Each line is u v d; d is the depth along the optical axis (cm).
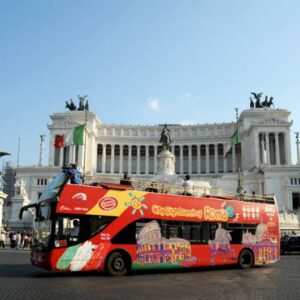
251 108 15300
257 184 12050
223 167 15612
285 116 14575
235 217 3312
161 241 2875
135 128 15950
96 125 15625
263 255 3438
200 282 2375
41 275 2661
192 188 3300
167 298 1780
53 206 2556
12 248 6034
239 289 2080
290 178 11625
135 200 2828
